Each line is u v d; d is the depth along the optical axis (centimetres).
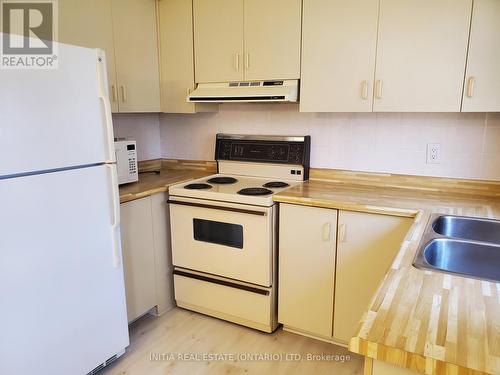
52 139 156
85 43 219
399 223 187
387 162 237
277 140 262
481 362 69
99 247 182
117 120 281
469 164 216
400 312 87
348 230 200
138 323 247
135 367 204
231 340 229
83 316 178
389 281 103
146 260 239
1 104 138
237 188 242
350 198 207
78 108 166
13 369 152
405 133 229
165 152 319
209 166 301
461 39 182
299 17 219
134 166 253
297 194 218
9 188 143
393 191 227
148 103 269
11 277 147
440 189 224
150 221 239
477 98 184
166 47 270
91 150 173
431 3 185
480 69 181
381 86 203
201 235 242
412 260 119
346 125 245
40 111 151
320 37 215
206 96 248
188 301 257
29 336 156
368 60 204
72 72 162
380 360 76
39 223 155
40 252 156
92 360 186
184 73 266
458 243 140
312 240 212
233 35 242
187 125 304
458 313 86
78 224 171
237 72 245
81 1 215
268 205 212
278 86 231
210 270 242
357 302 206
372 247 196
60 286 166
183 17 258
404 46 195
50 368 166
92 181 175
